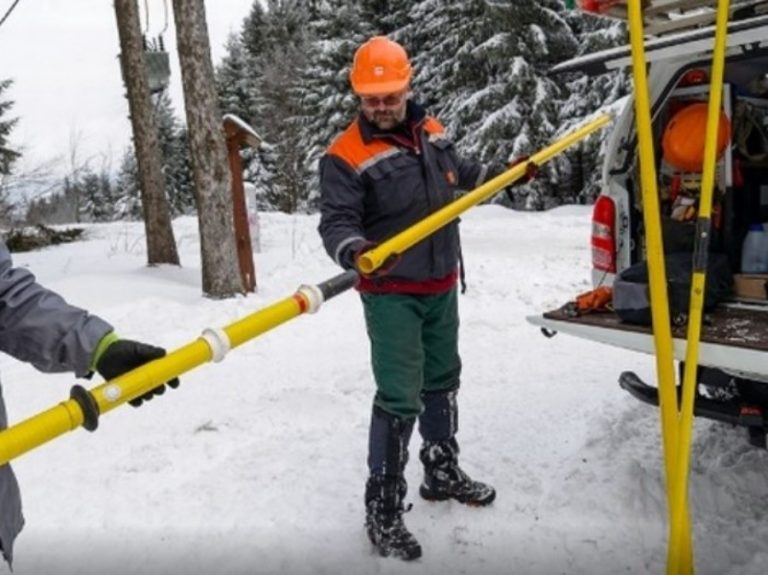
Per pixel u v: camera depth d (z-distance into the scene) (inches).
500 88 853.2
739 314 116.1
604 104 729.6
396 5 1142.3
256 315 74.9
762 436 114.0
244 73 1562.5
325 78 1208.2
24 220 776.3
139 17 397.4
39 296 69.5
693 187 129.6
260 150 1434.5
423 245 111.4
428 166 111.7
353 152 109.1
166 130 1581.0
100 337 68.7
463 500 125.9
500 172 128.3
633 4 87.0
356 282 85.4
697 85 130.1
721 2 87.0
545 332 125.7
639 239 137.6
